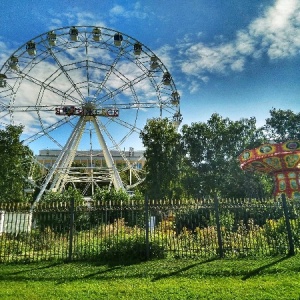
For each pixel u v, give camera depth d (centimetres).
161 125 4028
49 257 1221
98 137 3253
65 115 3181
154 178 3803
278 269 962
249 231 1325
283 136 5891
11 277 950
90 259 1204
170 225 1414
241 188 4453
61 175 3203
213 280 886
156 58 3438
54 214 1416
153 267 1052
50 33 3209
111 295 763
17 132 3017
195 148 4378
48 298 748
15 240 1306
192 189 4116
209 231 1336
